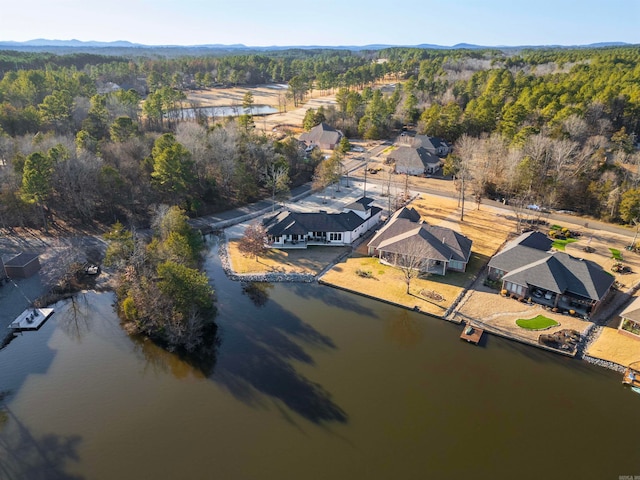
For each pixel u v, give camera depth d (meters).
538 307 55.97
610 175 89.25
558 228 80.12
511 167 93.69
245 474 34.06
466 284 61.88
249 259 69.00
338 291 60.97
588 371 45.47
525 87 145.75
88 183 78.69
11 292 58.81
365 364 46.44
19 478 33.94
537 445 36.84
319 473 34.12
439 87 183.75
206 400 41.44
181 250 56.91
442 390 42.81
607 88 124.94
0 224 76.62
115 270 64.94
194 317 48.84
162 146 86.31
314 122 151.88
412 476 33.94
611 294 58.75
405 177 111.25
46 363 46.38
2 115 101.88
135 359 47.22
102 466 34.81
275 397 41.81
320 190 101.69
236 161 95.19
